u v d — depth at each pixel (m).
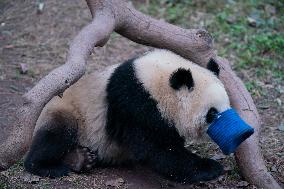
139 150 11.16
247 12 21.25
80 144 11.84
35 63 17.23
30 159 11.44
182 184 11.66
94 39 11.78
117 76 11.36
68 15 20.20
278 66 17.80
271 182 11.34
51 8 20.56
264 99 15.89
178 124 10.88
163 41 12.79
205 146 13.30
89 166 11.73
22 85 15.92
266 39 19.00
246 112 12.13
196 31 12.77
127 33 13.02
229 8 21.39
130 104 10.98
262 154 12.49
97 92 11.60
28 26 19.50
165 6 21.31
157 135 10.96
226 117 10.41
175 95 10.71
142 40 13.05
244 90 12.50
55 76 10.40
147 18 12.91
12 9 20.53
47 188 10.84
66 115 11.60
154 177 11.89
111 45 18.70
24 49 18.09
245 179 11.65
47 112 11.61
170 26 12.87
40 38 18.80
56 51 18.02
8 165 9.89
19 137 9.84
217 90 10.67
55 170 11.51
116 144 11.72
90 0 12.67
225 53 18.33
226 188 11.45
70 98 11.81
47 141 11.45
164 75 10.86
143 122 10.91
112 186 11.23
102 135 11.65
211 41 12.77
